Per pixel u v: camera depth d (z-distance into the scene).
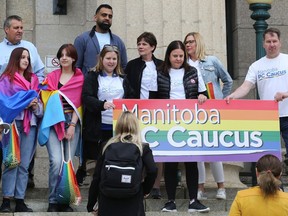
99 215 8.65
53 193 10.42
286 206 8.05
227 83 11.68
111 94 10.70
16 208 10.40
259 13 12.90
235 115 10.84
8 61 10.90
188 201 11.05
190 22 12.94
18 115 10.38
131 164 8.56
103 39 11.68
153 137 10.68
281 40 15.48
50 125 10.41
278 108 10.91
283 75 11.10
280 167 8.10
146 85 11.06
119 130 8.77
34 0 14.26
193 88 10.88
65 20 14.20
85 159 11.12
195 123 10.75
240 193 8.18
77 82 10.70
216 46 13.05
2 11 14.23
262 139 10.84
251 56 15.26
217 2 13.10
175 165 10.66
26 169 10.47
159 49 12.85
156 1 12.93
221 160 10.75
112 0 12.95
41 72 11.38
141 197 8.72
